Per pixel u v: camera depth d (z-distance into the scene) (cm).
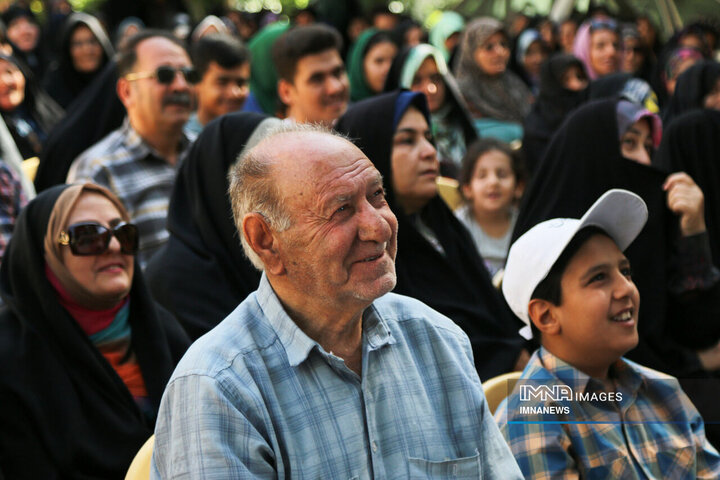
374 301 192
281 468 171
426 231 378
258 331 182
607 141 365
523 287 247
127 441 279
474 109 697
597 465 229
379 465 177
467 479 183
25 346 280
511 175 453
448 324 200
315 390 178
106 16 1068
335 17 1084
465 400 190
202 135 372
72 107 598
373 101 370
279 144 178
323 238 171
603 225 246
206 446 166
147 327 305
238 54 540
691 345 355
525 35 876
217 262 354
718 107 512
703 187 431
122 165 458
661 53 798
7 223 402
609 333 240
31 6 1232
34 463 267
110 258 292
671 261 358
